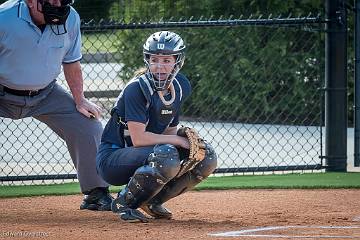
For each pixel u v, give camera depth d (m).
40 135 30.50
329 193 20.41
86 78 37.25
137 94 15.30
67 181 23.66
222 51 34.31
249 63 33.97
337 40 24.19
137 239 13.80
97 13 38.12
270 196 19.92
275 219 16.19
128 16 35.91
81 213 17.39
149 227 15.11
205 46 34.50
